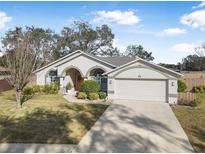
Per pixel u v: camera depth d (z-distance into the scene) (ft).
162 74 78.74
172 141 37.65
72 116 54.29
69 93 97.19
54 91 95.30
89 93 83.15
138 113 59.36
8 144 34.91
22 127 44.04
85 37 185.47
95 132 41.91
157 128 45.37
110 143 36.24
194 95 75.77
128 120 51.60
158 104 73.41
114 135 40.37
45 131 41.78
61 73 98.78
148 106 69.51
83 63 96.12
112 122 49.47
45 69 100.99
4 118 50.90
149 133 41.91
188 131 43.55
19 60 59.16
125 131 42.93
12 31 110.22
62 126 45.39
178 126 47.09
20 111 58.29
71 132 41.60
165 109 65.41
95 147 34.32
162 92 79.71
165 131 43.34
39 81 101.91
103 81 94.73
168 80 78.02
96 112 59.52
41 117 52.54
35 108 62.75
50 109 62.08
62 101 76.13
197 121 51.44
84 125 46.52
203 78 114.52
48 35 171.53
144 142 36.99
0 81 103.65
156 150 33.53
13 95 90.38
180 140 38.19
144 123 49.19
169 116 56.39
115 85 83.41
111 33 194.49
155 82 80.12
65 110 61.26
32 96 85.97
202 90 103.60
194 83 114.93
